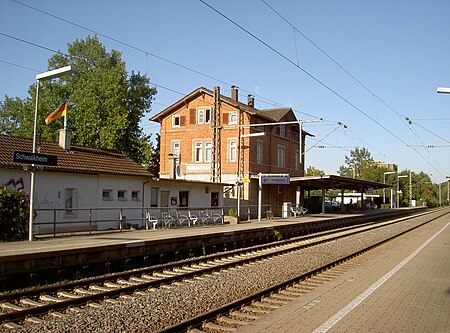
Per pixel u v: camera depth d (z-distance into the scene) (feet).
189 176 142.10
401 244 72.90
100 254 47.01
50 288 35.40
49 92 147.02
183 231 75.66
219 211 109.81
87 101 128.67
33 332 25.03
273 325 25.32
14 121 163.94
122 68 138.41
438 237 86.33
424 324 25.58
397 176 318.04
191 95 142.31
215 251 65.51
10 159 68.90
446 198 513.04
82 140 127.54
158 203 95.25
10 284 38.22
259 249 67.00
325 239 79.05
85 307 30.94
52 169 72.28
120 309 29.99
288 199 157.79
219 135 121.39
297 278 39.68
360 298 31.99
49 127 138.82
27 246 49.03
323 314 27.66
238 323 27.25
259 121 140.67
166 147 147.95
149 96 151.94
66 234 68.80
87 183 79.51
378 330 24.35
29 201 62.39
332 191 315.37
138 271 44.01
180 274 42.47
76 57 149.89
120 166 88.53
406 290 35.06
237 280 41.42
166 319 28.14
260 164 139.74
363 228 108.47
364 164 383.45
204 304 32.24
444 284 37.78
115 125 127.44
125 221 82.58
